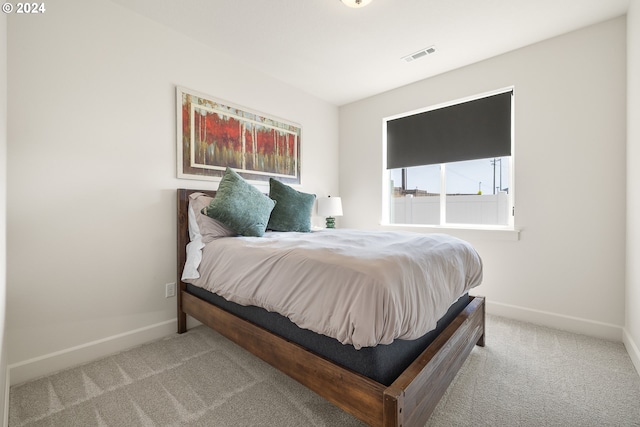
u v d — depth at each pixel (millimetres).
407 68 2809
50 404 1385
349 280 1102
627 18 1967
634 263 1807
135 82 2004
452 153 2934
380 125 3439
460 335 1491
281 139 3064
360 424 1264
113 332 1904
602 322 2117
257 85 2822
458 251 1659
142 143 2039
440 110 3025
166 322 2166
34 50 1610
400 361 1146
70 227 1731
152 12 2008
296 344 1300
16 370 1542
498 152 2648
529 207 2414
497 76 2578
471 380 1574
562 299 2277
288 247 1495
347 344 1105
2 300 1238
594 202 2146
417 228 3096
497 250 2576
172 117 2205
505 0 1886
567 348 1939
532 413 1322
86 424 1262
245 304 1567
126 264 1967
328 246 1427
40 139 1626
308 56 2588
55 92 1679
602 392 1471
